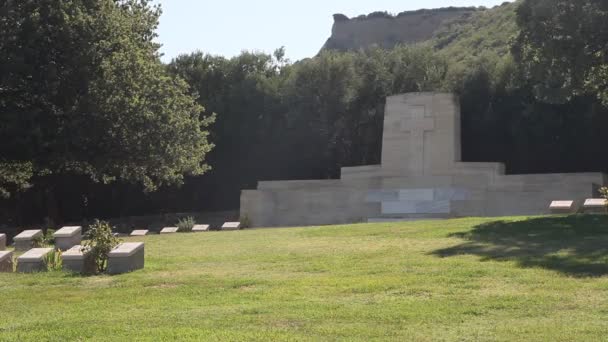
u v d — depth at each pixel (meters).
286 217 40.59
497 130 50.12
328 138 57.00
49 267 17.36
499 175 36.19
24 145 31.62
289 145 57.91
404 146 38.47
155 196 59.78
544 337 9.20
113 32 33.56
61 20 31.94
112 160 34.09
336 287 13.52
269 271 16.11
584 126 46.78
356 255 17.88
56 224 54.44
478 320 10.43
